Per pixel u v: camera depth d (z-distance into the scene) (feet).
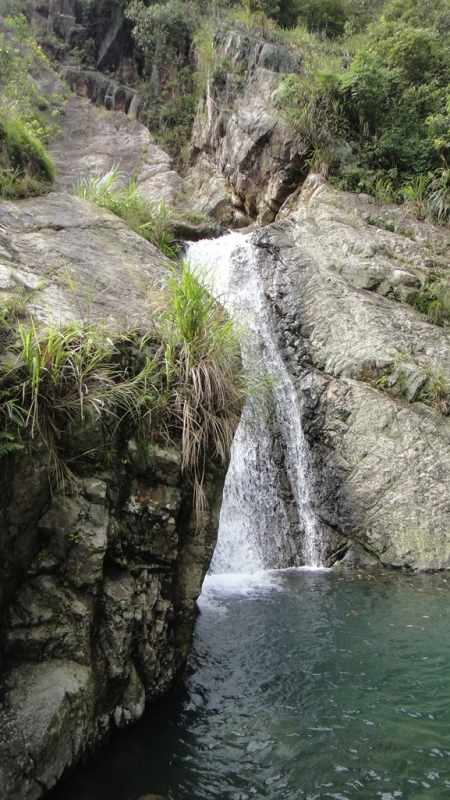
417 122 38.01
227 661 13.65
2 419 9.39
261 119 42.14
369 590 19.34
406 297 30.27
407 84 40.60
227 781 9.57
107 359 11.77
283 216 39.34
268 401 26.43
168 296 14.83
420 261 31.42
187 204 45.52
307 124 38.47
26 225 17.99
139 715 10.53
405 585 19.98
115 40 59.72
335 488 24.90
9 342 10.76
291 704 11.88
